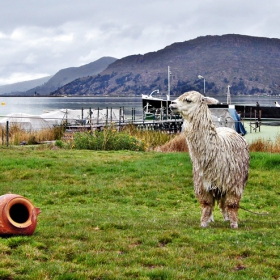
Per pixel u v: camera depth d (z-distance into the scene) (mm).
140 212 10891
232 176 8180
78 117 37938
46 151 19578
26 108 105250
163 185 13594
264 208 11703
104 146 21359
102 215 10141
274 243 7199
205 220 8492
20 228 7172
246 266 6184
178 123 39656
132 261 6262
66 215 9914
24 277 5578
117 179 14305
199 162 8109
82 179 14289
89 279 5609
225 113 36406
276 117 53562
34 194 12562
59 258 6406
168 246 7121
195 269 5992
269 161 15859
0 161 16250
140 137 25484
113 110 43062
